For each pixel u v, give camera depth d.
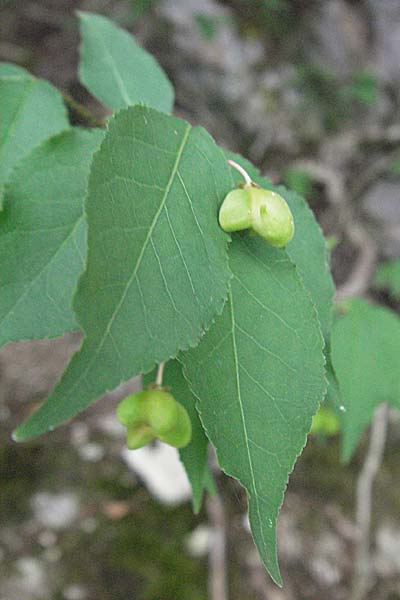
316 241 0.16
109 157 0.12
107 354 0.11
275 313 0.13
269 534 0.12
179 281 0.12
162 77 0.20
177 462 0.36
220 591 0.33
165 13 0.55
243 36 0.57
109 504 0.36
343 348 0.24
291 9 0.59
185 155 0.13
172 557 0.34
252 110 0.56
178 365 0.16
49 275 0.14
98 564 0.34
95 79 0.20
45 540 0.35
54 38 0.53
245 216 0.13
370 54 0.60
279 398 0.13
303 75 0.57
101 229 0.11
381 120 0.58
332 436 0.41
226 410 0.12
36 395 0.43
